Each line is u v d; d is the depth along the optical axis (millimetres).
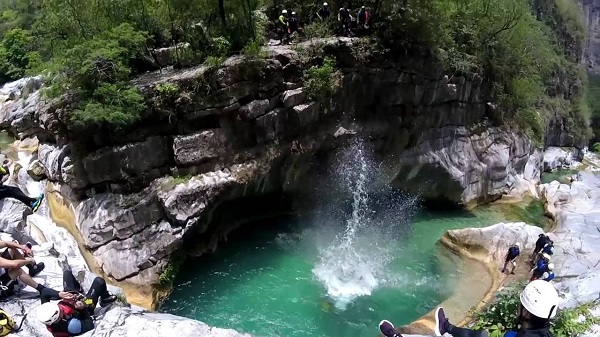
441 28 22594
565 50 52281
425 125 24156
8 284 9250
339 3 24250
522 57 29266
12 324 8227
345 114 22016
